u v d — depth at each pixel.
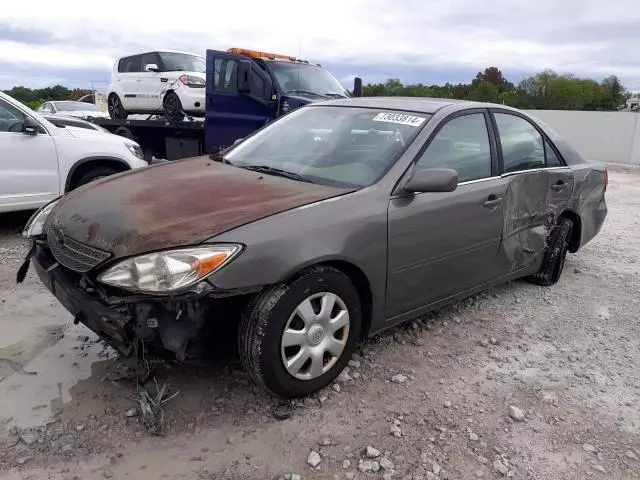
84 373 3.21
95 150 6.44
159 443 2.66
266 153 3.97
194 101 11.16
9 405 2.88
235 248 2.61
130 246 2.63
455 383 3.34
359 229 3.05
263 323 2.73
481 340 3.92
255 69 9.37
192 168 3.80
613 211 9.51
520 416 3.01
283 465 2.56
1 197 5.73
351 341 3.16
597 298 4.91
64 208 3.28
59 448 2.58
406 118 3.76
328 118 4.09
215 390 3.09
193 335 2.73
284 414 2.88
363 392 3.17
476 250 3.88
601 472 2.65
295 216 2.86
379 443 2.74
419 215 3.38
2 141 5.71
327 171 3.49
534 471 2.63
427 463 2.62
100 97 20.98
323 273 2.91
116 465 2.50
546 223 4.71
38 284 4.55
